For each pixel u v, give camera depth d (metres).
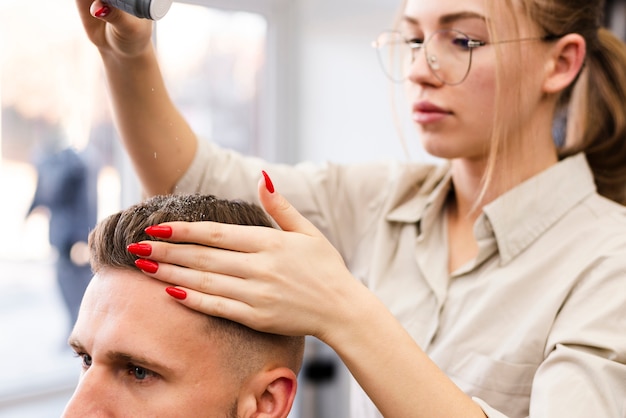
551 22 1.07
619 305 0.94
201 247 0.78
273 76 2.67
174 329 0.79
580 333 0.94
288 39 2.66
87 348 0.82
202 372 0.81
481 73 1.06
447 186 1.25
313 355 2.51
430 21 1.08
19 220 2.36
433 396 0.79
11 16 2.19
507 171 1.13
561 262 1.07
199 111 2.55
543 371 0.95
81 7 1.02
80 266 2.46
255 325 0.77
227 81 2.60
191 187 1.24
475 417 0.80
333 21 2.50
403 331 0.81
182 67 2.46
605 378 0.88
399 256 1.27
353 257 1.38
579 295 1.00
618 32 1.97
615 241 1.03
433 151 1.13
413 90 1.13
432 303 1.19
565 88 1.21
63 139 2.36
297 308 0.77
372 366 0.79
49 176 2.36
